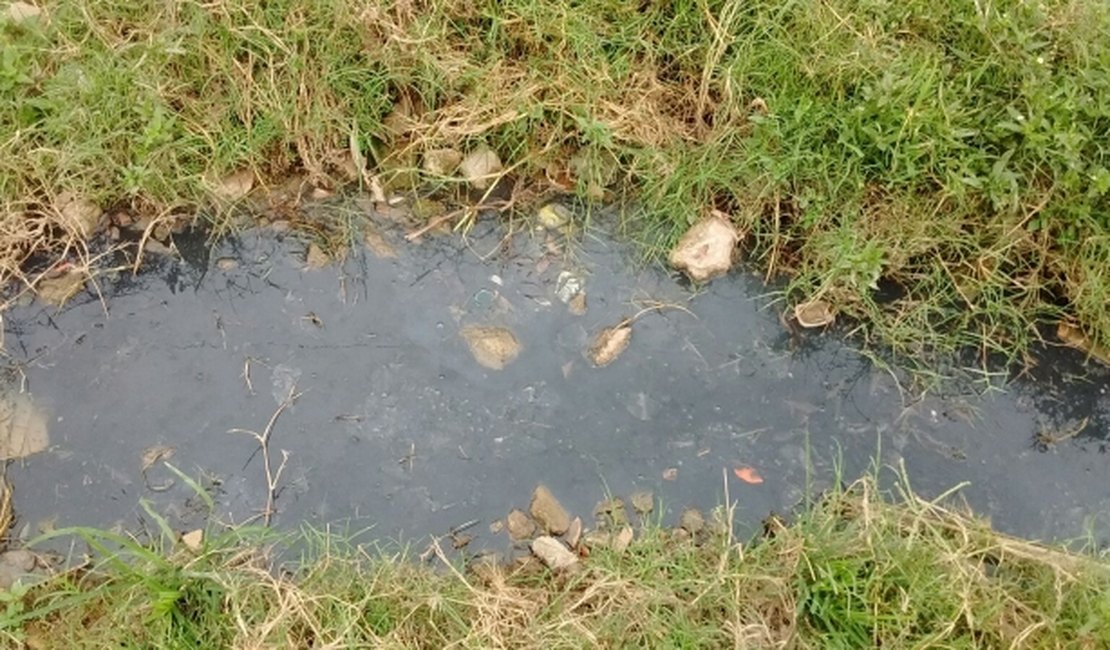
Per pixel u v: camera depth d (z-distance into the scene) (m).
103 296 2.21
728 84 2.31
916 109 2.18
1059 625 1.86
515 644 1.87
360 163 2.30
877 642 1.85
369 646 1.85
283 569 1.96
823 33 2.31
